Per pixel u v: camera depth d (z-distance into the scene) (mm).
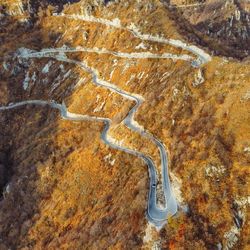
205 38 134125
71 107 142250
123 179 96062
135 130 106875
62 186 113500
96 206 96000
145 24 145125
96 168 107125
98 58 153500
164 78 118625
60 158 124062
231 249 70375
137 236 77500
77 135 128000
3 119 157250
